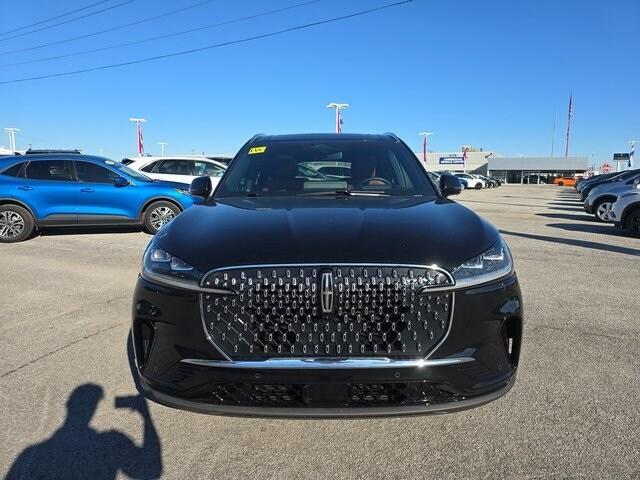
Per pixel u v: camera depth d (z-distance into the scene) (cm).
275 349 226
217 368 226
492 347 239
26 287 588
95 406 308
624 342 411
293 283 225
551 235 1097
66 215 959
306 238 244
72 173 970
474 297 233
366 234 249
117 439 274
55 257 775
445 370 226
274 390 226
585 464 248
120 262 735
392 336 226
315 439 273
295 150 398
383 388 225
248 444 269
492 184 5762
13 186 921
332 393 223
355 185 360
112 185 990
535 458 253
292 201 325
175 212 1030
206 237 257
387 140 419
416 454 259
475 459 254
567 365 364
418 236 249
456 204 323
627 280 633
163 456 260
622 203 1087
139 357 255
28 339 418
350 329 225
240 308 227
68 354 386
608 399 313
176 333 236
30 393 324
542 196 3381
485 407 303
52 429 284
